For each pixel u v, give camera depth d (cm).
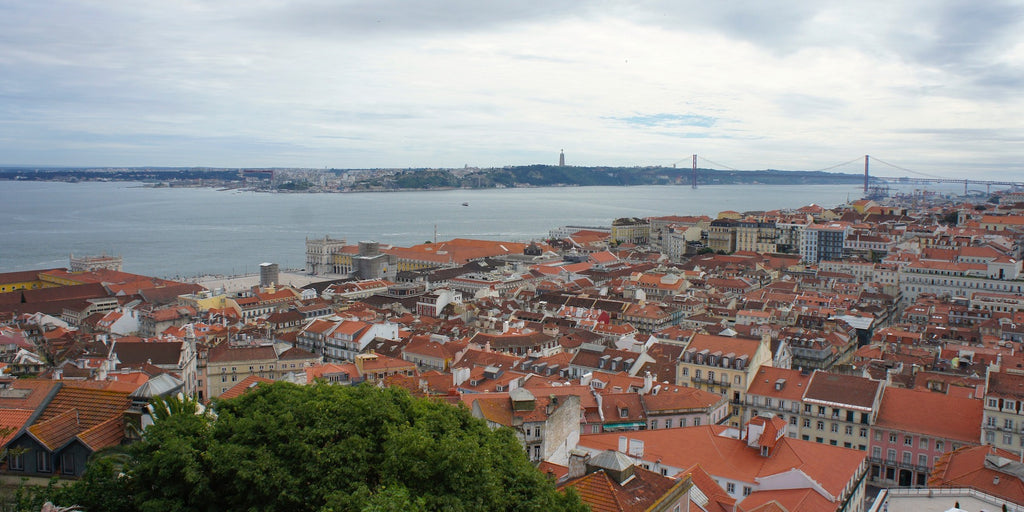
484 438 9588
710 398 17762
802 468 12512
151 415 8244
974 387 19538
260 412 8769
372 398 9312
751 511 10525
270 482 7438
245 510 7406
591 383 19125
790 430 18875
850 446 17900
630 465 9588
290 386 10175
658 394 17362
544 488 8525
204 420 8406
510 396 14362
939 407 17625
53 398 8644
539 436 13688
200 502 7394
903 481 17225
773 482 12250
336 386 10269
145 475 7331
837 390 18600
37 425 7812
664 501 9331
